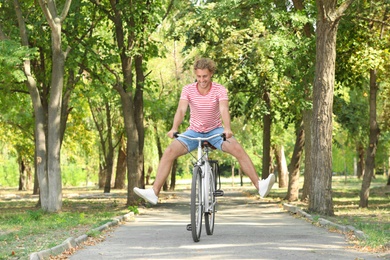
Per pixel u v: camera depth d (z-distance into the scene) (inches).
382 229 512.7
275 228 542.6
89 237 462.6
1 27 936.3
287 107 1275.8
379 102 1517.0
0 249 389.7
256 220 689.6
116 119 1831.9
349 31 994.7
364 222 628.1
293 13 943.7
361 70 932.0
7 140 1813.5
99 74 1039.0
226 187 2613.2
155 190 358.6
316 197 757.3
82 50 1018.7
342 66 1063.6
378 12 988.6
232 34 996.6
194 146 365.4
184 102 358.0
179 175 4347.9
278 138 1902.1
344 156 2503.7
